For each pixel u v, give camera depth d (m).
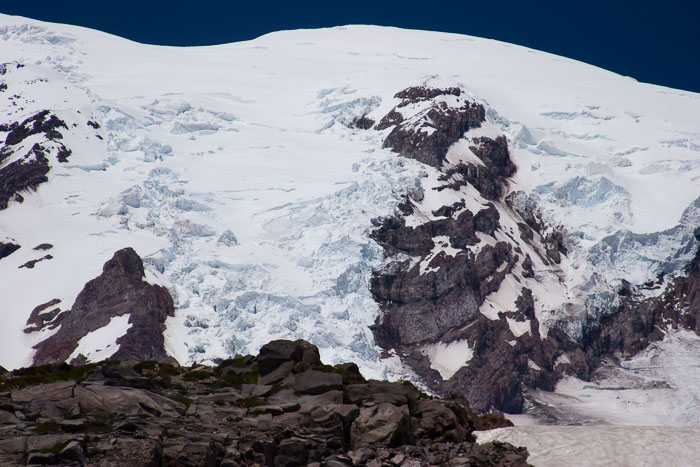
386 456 114.31
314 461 110.31
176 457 103.69
